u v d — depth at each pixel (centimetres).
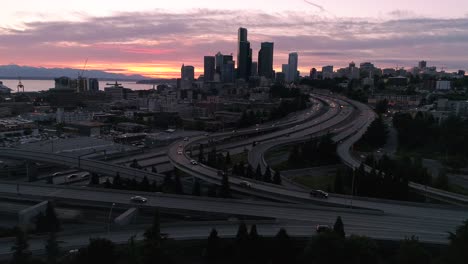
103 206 9731
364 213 9069
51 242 6475
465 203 10931
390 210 9444
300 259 7012
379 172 12462
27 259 6216
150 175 13375
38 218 8344
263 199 11031
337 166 17500
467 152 18562
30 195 10281
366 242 6506
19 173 16975
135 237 7512
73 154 18188
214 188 12100
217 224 8275
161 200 9919
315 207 9300
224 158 17900
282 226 8156
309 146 18788
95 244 6303
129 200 9844
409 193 12019
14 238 7600
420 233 7806
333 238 6291
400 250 6400
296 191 11094
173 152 16588
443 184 12938
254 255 6994
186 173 14875
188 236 7594
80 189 10988
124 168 14062
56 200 10075
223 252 7238
